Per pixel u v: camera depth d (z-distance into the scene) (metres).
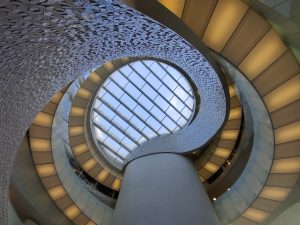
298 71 8.93
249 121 16.64
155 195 10.36
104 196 20.97
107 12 4.54
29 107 5.01
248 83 10.33
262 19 7.92
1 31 3.44
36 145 14.45
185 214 9.16
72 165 19.33
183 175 12.18
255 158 13.88
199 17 8.03
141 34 6.06
